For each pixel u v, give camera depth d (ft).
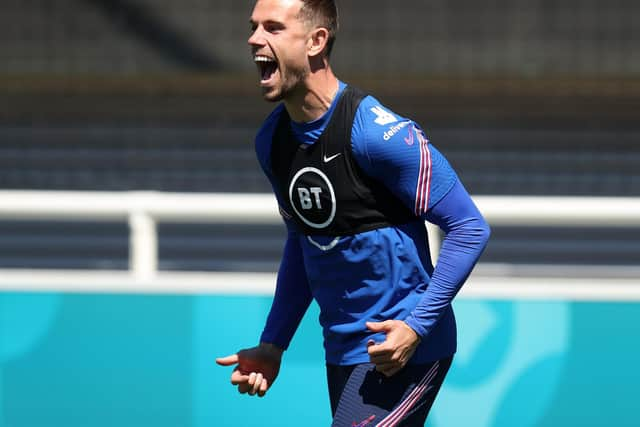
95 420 47.98
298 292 35.55
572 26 89.15
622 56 89.20
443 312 31.07
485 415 46.55
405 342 30.48
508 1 89.15
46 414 48.16
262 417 47.42
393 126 30.32
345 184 30.89
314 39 30.68
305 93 30.81
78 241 87.15
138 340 47.67
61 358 47.98
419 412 32.94
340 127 30.71
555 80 91.97
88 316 47.80
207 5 91.50
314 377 47.14
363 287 31.76
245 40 91.56
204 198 46.62
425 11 89.20
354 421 31.99
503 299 46.32
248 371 35.73
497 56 89.45
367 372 32.12
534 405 46.47
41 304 47.96
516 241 87.20
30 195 47.06
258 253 86.69
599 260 86.69
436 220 31.19
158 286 47.44
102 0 91.81
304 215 31.83
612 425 46.32
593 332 46.24
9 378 48.16
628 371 46.21
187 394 47.60
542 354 46.34
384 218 31.30
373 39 89.30
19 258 87.51
